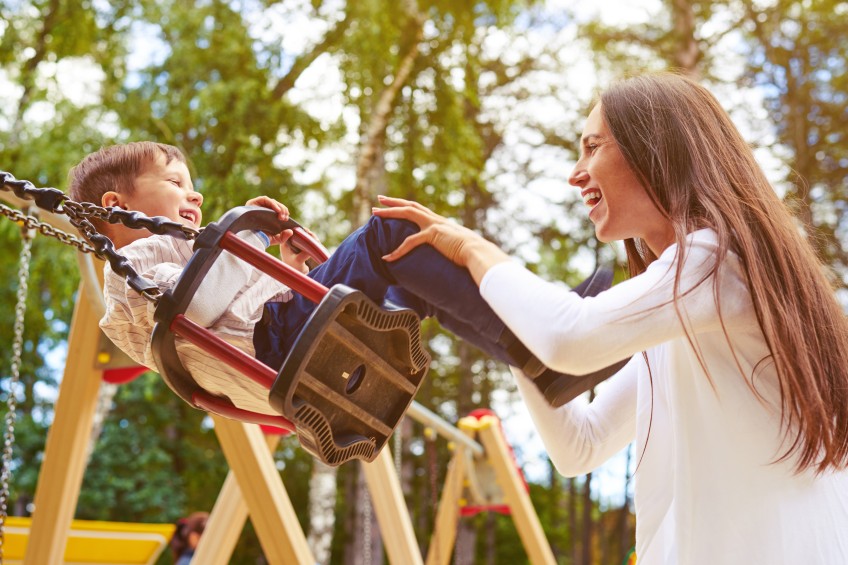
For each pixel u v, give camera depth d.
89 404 3.40
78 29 9.64
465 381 14.99
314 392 1.42
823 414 1.34
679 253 1.37
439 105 9.79
